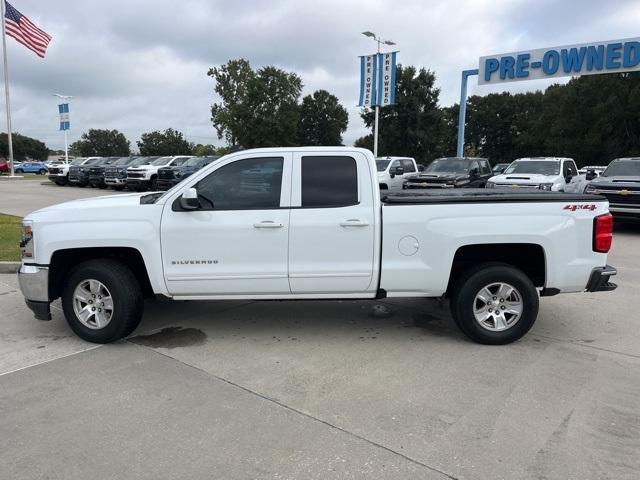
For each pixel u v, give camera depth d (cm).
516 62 2183
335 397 394
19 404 384
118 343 514
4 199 2128
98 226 495
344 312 618
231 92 5534
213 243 492
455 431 344
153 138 10588
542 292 509
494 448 324
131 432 345
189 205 478
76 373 441
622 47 1925
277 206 494
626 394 398
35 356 480
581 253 494
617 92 5141
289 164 497
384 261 494
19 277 509
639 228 1402
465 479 294
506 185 1466
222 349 497
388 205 490
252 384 418
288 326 566
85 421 359
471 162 1739
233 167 498
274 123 5375
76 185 3212
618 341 518
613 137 5294
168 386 414
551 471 301
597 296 695
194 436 339
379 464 308
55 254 508
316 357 476
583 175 1850
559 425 352
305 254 493
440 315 607
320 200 494
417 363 461
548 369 446
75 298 508
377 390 406
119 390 408
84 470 303
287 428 349
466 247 507
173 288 501
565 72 2064
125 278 500
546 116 6544
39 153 13400
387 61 2608
